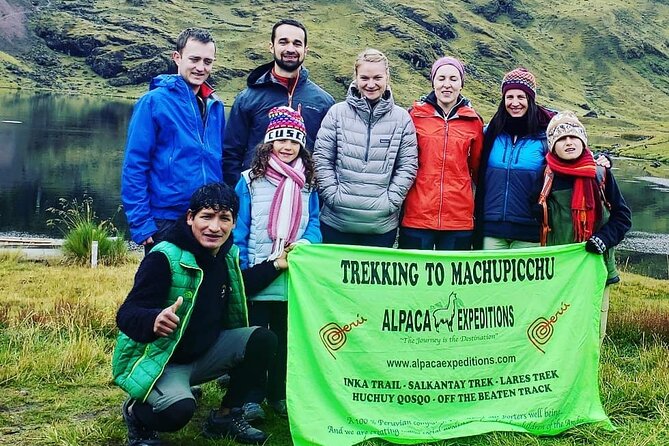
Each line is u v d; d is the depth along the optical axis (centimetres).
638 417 558
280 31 618
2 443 481
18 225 3077
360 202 593
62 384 603
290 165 539
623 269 2548
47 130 7800
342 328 510
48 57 19900
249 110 627
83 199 3875
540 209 588
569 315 552
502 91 626
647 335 848
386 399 514
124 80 19462
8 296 1103
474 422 521
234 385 498
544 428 531
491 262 534
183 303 452
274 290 525
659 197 5941
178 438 498
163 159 560
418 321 521
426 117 627
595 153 613
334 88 18838
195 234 457
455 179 618
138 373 444
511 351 537
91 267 1702
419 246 623
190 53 568
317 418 495
